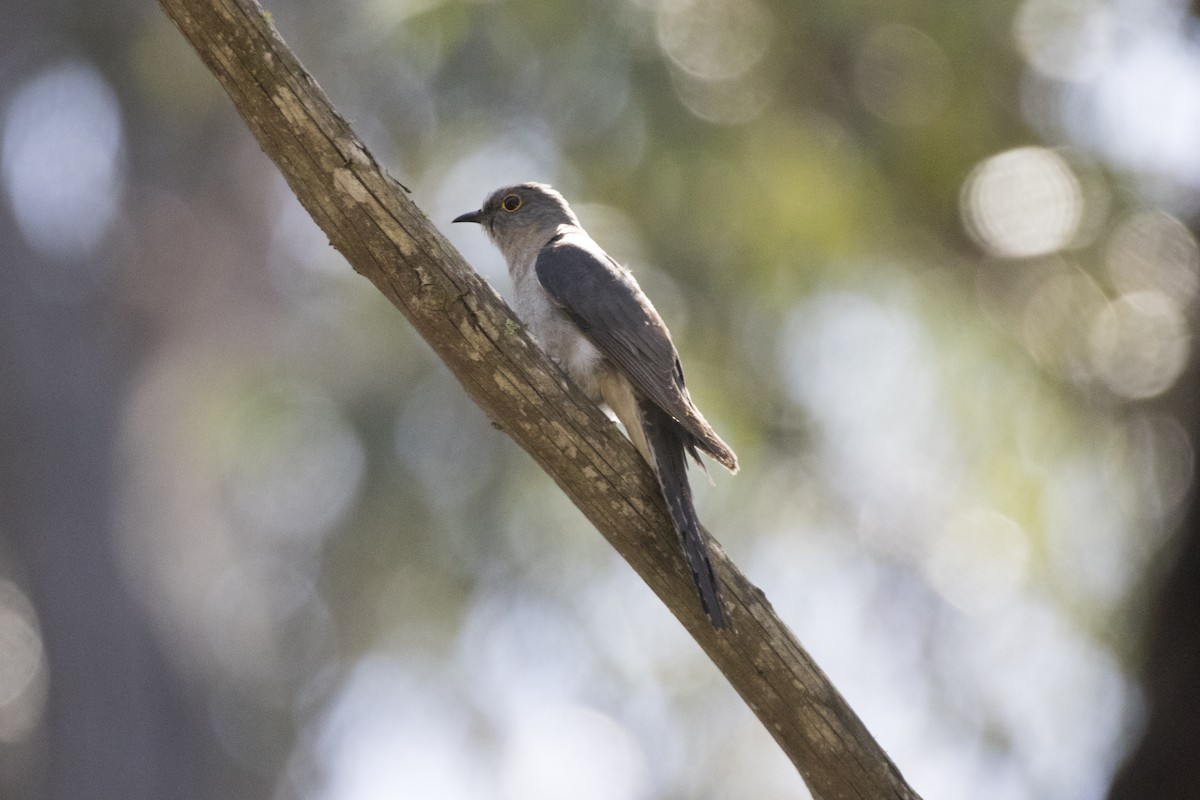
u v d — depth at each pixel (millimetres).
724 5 12656
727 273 13312
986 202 12805
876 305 13648
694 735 16391
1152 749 8258
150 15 17422
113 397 18844
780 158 12852
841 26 12617
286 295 20172
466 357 6848
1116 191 12477
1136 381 12297
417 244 6629
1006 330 13148
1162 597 8508
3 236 18312
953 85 12766
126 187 19281
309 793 20266
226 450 18984
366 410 16750
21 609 18828
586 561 15773
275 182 20203
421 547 16875
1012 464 13305
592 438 6992
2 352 18141
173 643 18781
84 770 17641
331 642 19578
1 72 18297
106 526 18438
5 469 18047
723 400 13508
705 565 6875
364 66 14047
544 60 12789
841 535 14078
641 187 12953
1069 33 12453
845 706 7016
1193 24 11914
